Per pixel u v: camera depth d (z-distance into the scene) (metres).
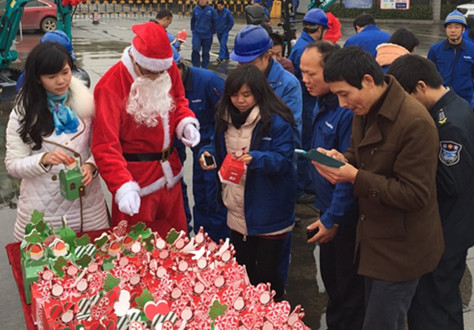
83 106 3.00
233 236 3.49
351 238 2.96
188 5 29.59
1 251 4.58
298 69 5.78
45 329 2.18
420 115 2.28
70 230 2.82
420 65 2.60
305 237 4.97
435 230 2.46
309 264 4.50
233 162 3.02
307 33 5.86
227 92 3.17
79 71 4.35
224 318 1.94
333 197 2.82
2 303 3.88
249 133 3.21
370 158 2.40
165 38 2.90
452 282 2.85
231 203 3.35
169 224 3.39
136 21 25.19
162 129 3.14
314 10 5.82
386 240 2.42
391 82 2.32
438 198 2.72
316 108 3.40
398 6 27.23
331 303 3.29
